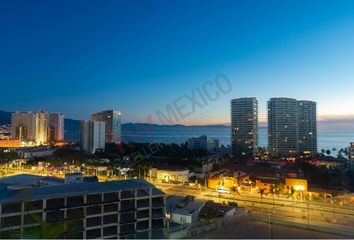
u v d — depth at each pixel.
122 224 60.38
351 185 118.44
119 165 153.25
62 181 98.94
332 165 164.62
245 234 36.16
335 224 61.66
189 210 69.06
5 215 49.94
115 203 61.50
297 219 63.19
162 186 122.25
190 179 131.50
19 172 161.00
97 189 61.25
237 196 104.06
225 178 117.50
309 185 115.81
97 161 167.00
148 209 64.69
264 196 103.56
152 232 30.39
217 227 36.56
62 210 56.03
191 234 33.00
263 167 140.50
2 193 56.44
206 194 107.50
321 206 86.88
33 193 56.25
